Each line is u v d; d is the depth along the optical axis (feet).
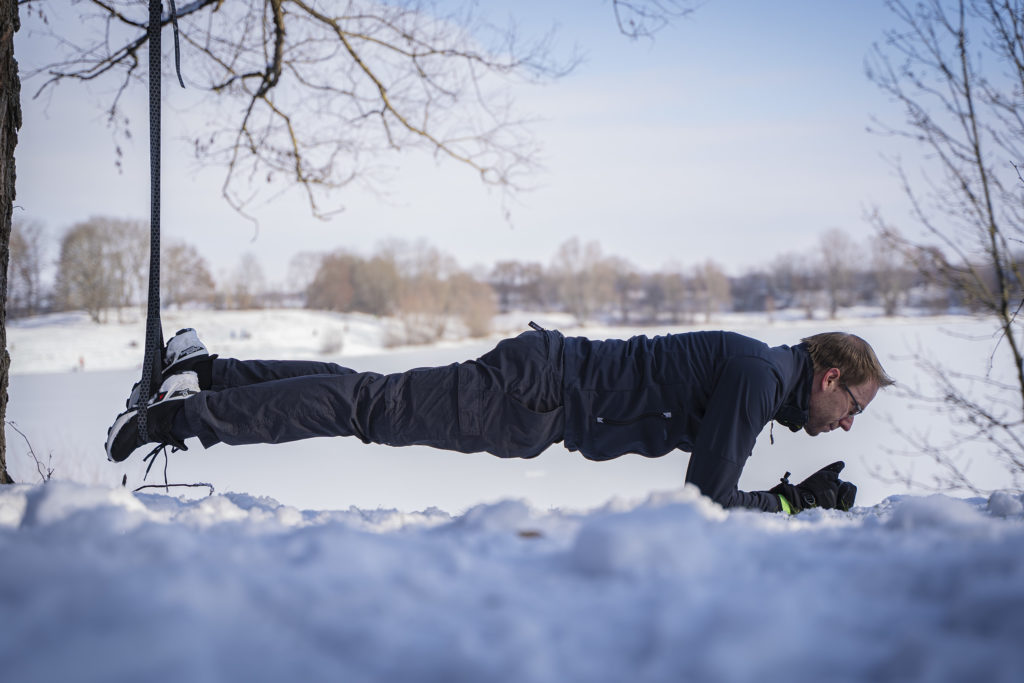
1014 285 17.98
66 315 173.58
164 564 3.15
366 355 155.12
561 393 8.40
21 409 74.74
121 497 4.83
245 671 2.26
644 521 3.83
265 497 8.23
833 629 2.71
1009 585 2.81
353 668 2.35
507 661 2.34
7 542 3.56
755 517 5.49
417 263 235.61
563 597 3.06
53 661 2.12
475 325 198.59
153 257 8.45
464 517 5.39
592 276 269.85
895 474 20.02
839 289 239.50
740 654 2.30
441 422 8.33
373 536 4.19
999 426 17.95
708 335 8.45
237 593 2.74
